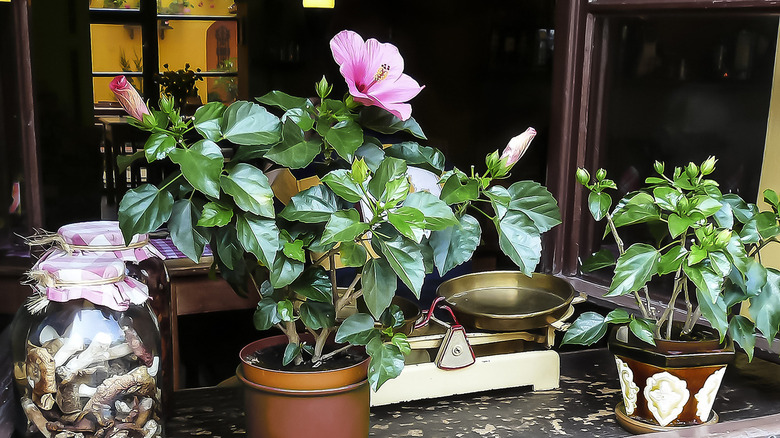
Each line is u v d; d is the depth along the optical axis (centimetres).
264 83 559
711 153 131
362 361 90
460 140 390
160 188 80
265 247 80
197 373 279
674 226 91
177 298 192
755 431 99
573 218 145
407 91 85
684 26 130
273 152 81
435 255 88
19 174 123
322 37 551
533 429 103
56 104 386
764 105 123
